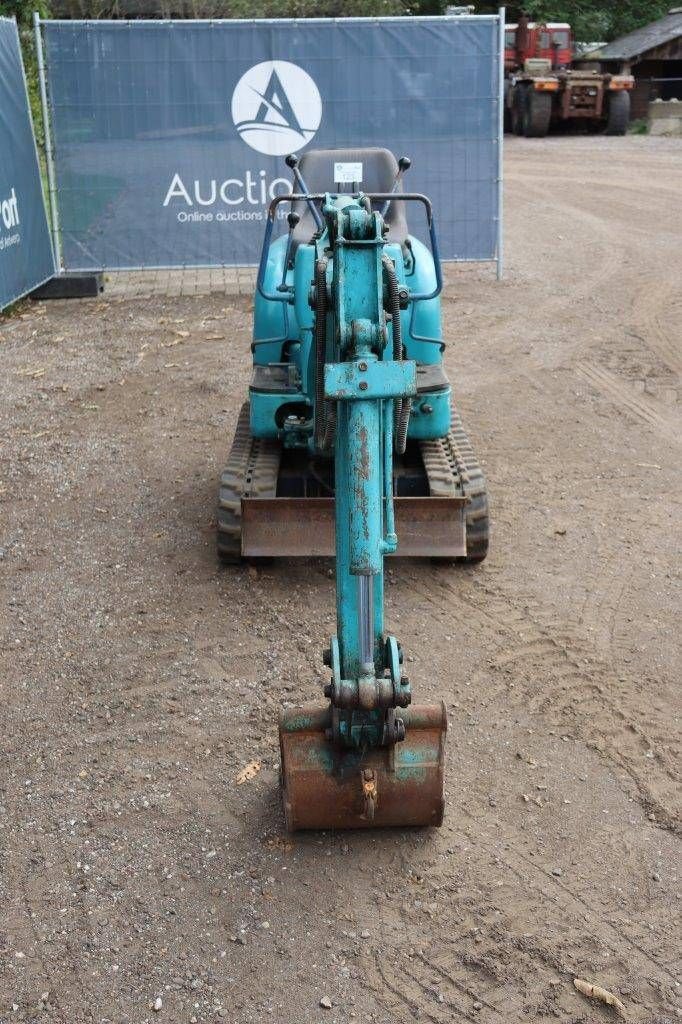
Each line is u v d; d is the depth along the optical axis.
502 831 4.30
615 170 22.08
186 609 5.96
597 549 6.72
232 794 4.50
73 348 10.98
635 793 4.52
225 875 4.07
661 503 7.41
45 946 3.76
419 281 6.17
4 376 10.11
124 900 3.95
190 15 21.77
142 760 4.71
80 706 5.11
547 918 3.88
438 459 6.35
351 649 3.78
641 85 36.41
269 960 3.71
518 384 9.84
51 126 12.57
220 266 13.16
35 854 4.17
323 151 6.95
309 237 6.19
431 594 6.14
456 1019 3.49
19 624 5.83
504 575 6.38
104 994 3.58
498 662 5.46
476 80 12.57
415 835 4.27
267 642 5.64
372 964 3.69
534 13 39.62
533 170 22.36
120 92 12.47
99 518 7.11
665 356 10.55
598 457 8.23
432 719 3.98
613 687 5.26
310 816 4.12
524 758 4.73
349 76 12.52
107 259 13.06
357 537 3.56
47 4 17.78
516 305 12.29
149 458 8.12
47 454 8.21
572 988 3.60
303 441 6.25
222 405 9.26
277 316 6.39
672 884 4.04
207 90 12.52
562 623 5.85
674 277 13.27
